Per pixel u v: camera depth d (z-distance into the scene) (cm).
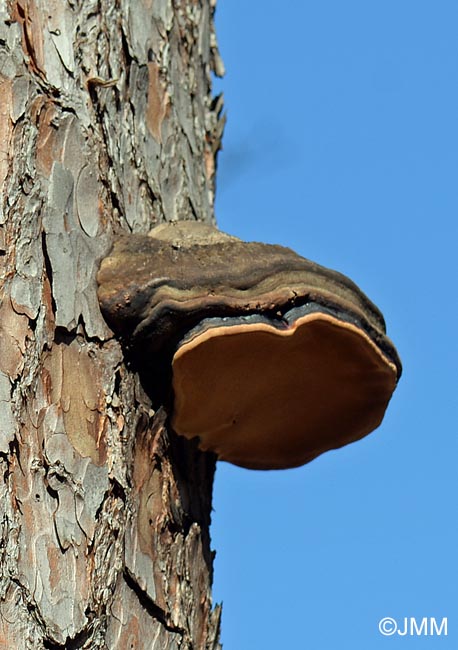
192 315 995
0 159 998
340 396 1084
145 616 989
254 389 1052
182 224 1077
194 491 1084
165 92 1234
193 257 1025
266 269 1016
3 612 872
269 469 1173
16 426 926
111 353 1005
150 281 1008
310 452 1150
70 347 985
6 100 1018
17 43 1044
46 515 925
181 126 1260
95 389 990
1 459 909
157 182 1181
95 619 931
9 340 949
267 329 991
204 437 1095
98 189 1061
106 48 1135
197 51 1344
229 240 1054
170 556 1035
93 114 1091
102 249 1035
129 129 1151
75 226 1024
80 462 959
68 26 1094
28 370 949
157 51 1239
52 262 994
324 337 1023
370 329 1045
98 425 982
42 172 1018
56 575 914
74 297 997
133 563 985
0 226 977
